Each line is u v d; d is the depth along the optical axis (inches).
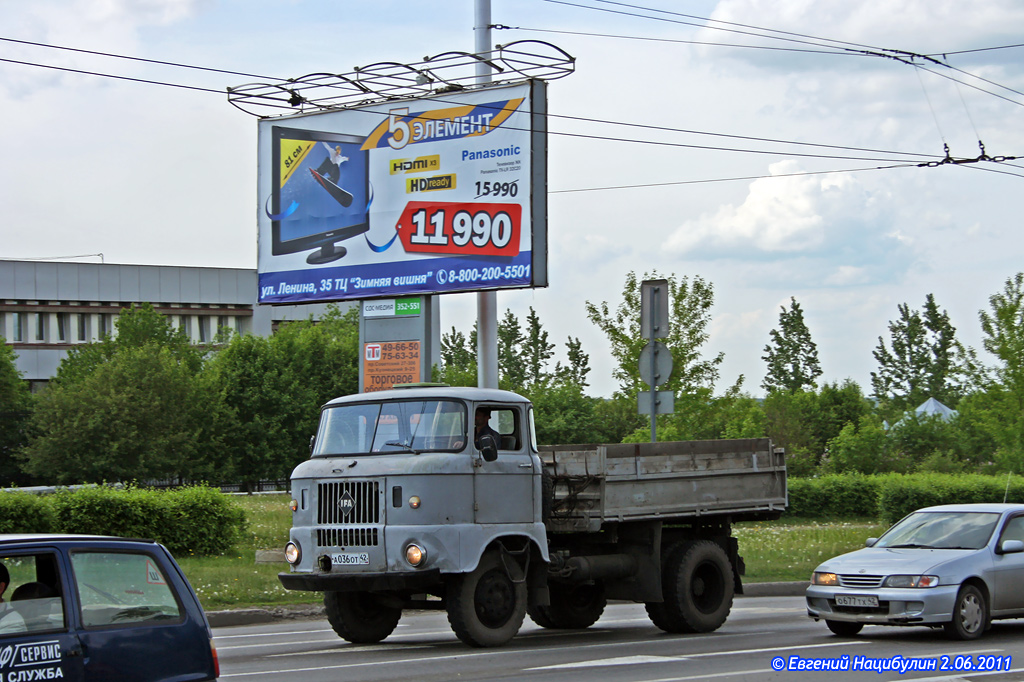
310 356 2851.9
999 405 1690.5
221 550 885.8
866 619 494.9
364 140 911.7
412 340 897.5
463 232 867.4
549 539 543.2
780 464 621.6
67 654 256.8
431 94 890.1
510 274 845.8
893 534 555.5
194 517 872.3
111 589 272.2
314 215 932.6
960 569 497.4
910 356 4530.0
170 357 2591.0
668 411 698.8
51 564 264.4
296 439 2773.1
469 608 477.1
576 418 2723.9
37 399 2536.9
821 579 514.9
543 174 845.2
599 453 531.2
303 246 936.3
